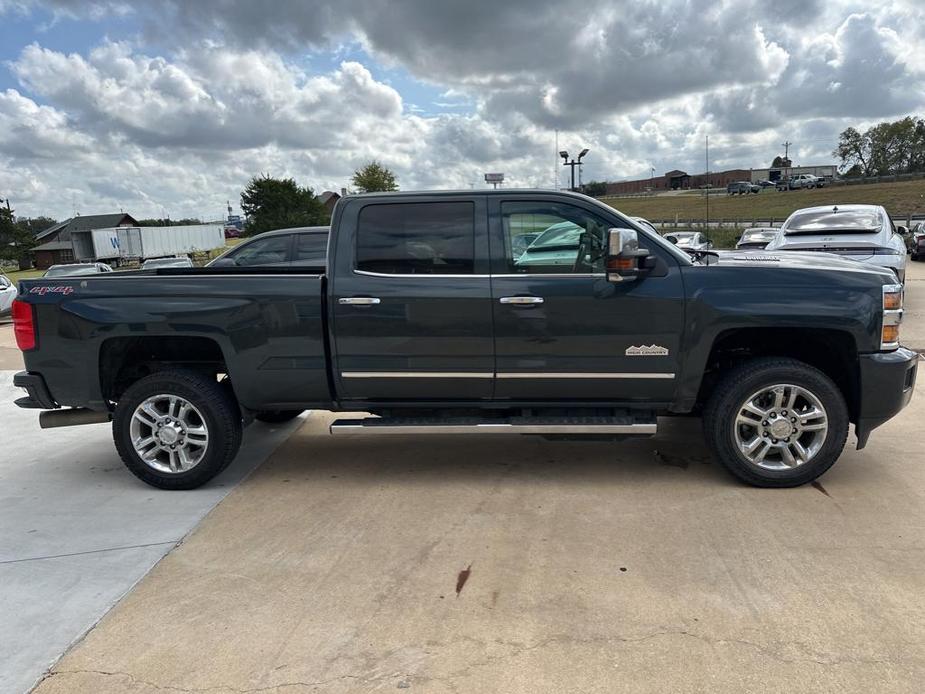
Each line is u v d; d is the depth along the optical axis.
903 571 3.30
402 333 4.34
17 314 4.56
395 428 4.42
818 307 4.09
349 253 4.39
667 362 4.26
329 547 3.73
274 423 6.21
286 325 4.41
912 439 5.24
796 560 3.43
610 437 5.28
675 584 3.24
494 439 5.56
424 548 3.69
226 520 4.13
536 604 3.10
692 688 2.52
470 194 4.35
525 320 4.26
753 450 4.32
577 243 4.30
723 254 5.20
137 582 3.42
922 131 90.06
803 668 2.62
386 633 2.92
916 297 13.35
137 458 4.61
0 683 2.68
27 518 4.26
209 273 5.34
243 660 2.77
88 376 4.55
